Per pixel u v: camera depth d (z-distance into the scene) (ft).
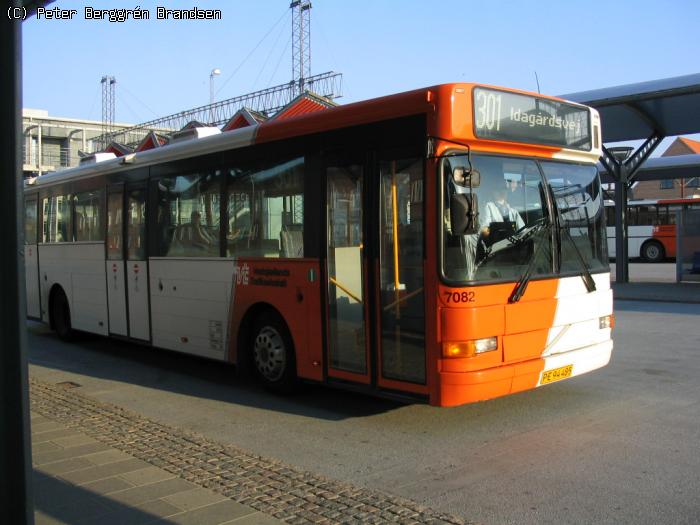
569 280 21.15
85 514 13.92
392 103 19.94
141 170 31.89
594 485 15.58
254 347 25.80
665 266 105.19
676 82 51.93
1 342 9.53
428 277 18.74
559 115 21.65
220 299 27.02
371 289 20.45
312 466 17.51
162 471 16.43
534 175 20.84
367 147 20.71
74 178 37.58
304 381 23.36
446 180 18.69
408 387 19.44
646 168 92.02
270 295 24.36
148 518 13.66
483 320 18.66
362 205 20.77
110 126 198.59
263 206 24.82
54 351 36.96
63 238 38.96
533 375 19.66
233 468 16.67
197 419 22.48
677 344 34.65
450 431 20.31
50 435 19.62
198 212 28.22
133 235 32.42
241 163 25.93
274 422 21.91
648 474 16.21
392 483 16.12
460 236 18.60
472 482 16.01
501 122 19.72
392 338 19.93
